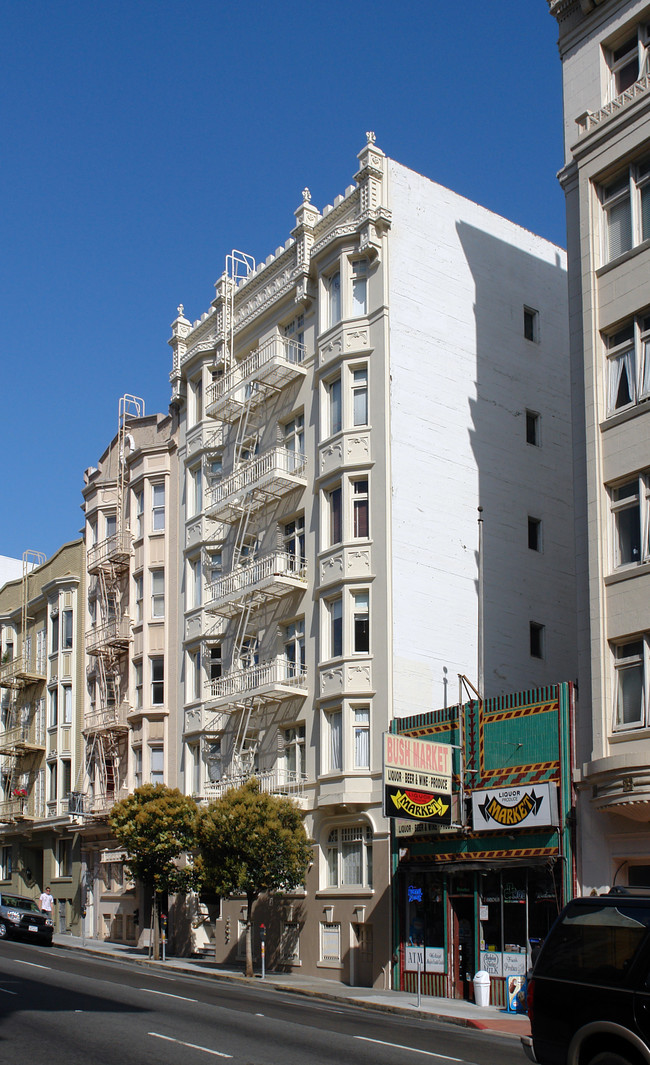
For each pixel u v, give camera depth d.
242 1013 19.17
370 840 31.45
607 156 25.92
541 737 25.89
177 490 45.72
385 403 33.81
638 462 24.00
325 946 32.12
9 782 56.41
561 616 36.84
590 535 24.72
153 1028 16.33
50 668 54.06
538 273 39.72
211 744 40.84
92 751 47.47
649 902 10.72
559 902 24.56
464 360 36.31
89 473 53.53
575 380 26.23
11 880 55.88
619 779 22.39
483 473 35.81
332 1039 16.33
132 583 47.22
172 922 41.50
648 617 23.14
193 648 42.62
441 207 37.06
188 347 46.22
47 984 22.19
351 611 33.22
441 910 28.14
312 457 36.22
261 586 35.44
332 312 36.56
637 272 24.80
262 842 30.41
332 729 33.31
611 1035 10.41
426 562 33.53
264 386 38.47
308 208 37.78
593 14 27.47
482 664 31.28
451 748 27.47
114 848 46.25
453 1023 22.09
